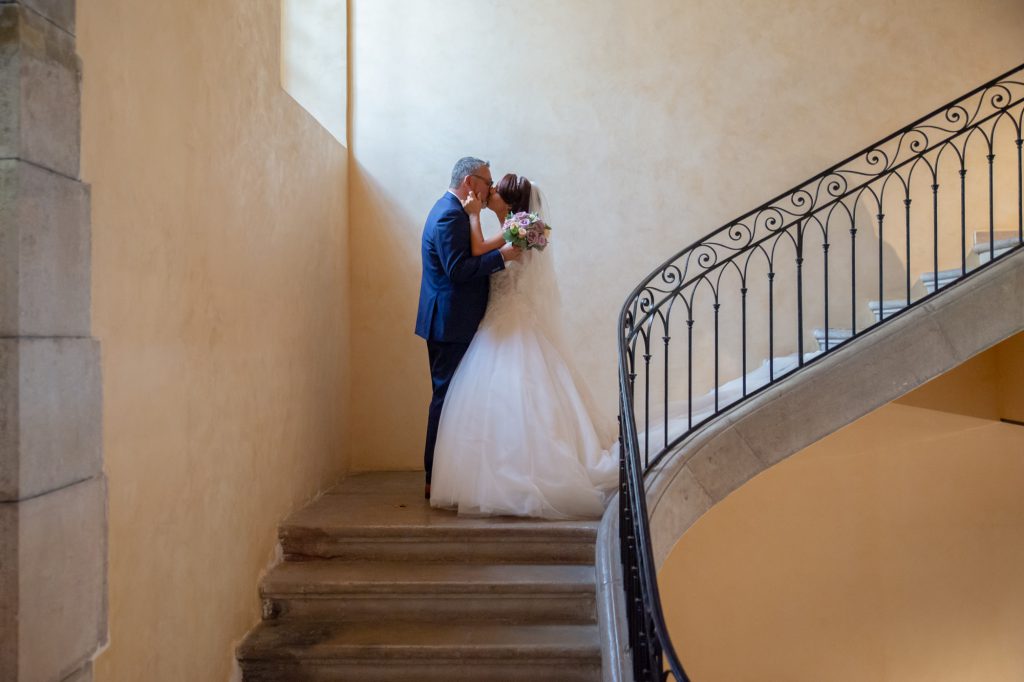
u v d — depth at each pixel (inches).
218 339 108.5
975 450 194.4
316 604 120.6
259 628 117.4
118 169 82.4
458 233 139.2
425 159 189.2
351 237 188.5
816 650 193.8
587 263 189.9
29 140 68.5
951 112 188.4
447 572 122.3
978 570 193.5
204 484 103.2
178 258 96.3
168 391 93.4
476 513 136.1
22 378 67.1
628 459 100.9
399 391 188.2
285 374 138.0
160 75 92.0
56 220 71.8
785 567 194.7
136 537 85.6
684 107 190.2
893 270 189.8
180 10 97.3
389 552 129.9
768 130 189.8
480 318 145.0
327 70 188.7
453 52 190.4
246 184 119.9
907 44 189.0
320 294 161.9
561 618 117.0
